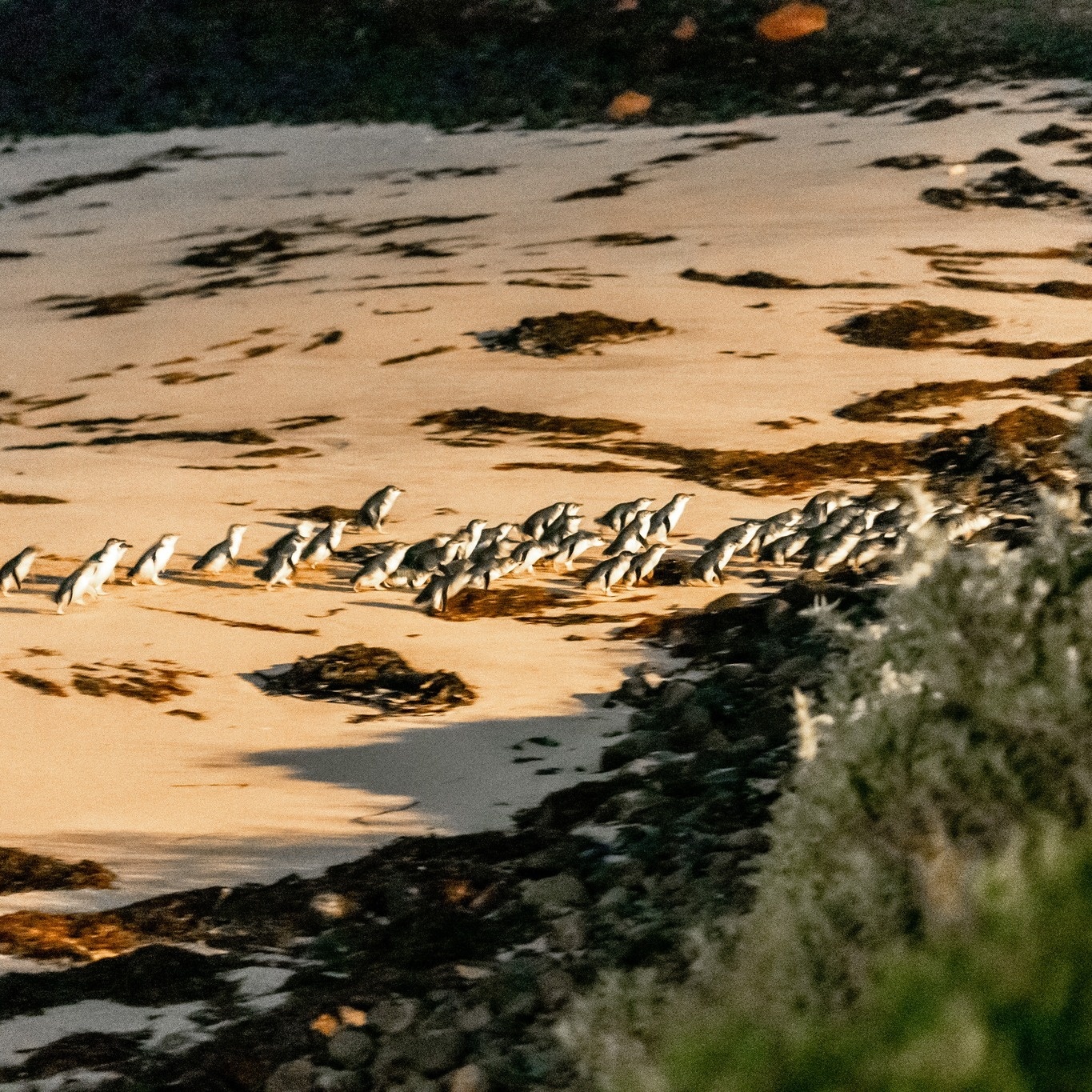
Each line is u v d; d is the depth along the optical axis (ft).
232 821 168.55
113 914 142.92
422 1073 107.96
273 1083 108.58
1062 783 84.12
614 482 341.00
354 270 624.59
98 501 330.75
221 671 223.10
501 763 183.01
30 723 201.67
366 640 235.61
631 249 613.93
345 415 422.00
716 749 167.94
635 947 119.34
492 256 623.77
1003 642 87.51
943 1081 40.65
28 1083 111.24
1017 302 499.10
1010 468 338.34
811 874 85.71
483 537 277.85
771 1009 68.69
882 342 461.37
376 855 154.81
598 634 234.38
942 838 80.07
